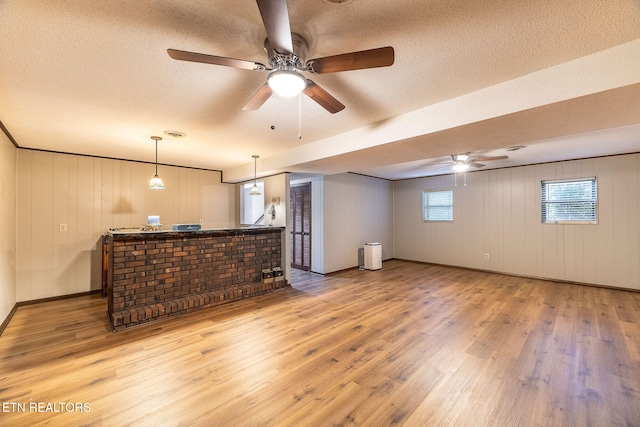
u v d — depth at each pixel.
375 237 7.25
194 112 2.71
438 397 1.97
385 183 7.63
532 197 5.53
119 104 2.50
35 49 1.66
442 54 1.77
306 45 1.66
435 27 1.52
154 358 2.49
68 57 1.75
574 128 2.48
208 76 2.02
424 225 7.20
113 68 1.90
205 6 1.35
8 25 1.44
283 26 1.27
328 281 5.32
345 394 2.00
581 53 1.78
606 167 4.74
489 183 6.09
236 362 2.42
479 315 3.52
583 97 1.85
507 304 3.95
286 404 1.90
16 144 3.76
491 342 2.79
